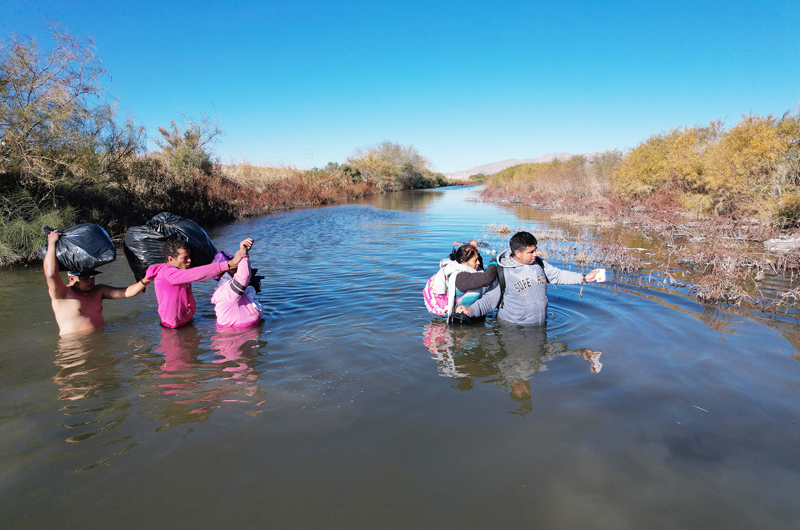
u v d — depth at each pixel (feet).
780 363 11.58
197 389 10.48
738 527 6.23
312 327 14.97
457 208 75.36
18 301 18.65
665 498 6.82
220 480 7.31
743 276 20.79
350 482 7.23
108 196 40.16
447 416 9.20
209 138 73.87
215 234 43.73
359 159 153.28
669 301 17.61
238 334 14.34
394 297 18.66
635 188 57.77
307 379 10.98
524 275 14.96
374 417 9.18
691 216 41.09
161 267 14.74
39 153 33.12
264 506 6.71
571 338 13.70
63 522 6.40
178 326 15.06
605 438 8.38
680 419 9.00
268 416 9.24
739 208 36.06
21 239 29.32
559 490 7.02
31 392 10.34
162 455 7.95
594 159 82.58
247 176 89.71
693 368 11.36
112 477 7.38
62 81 34.24
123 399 10.01
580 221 48.73
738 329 14.21
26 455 7.96
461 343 13.38
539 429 8.70
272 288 20.45
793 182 32.76
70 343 13.55
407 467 7.59
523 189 106.52
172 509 6.66
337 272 23.89
